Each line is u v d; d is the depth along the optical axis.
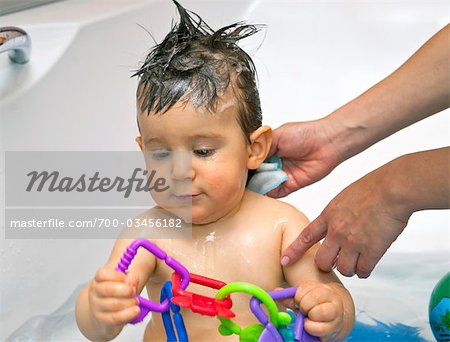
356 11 1.66
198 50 0.91
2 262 1.10
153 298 0.95
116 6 1.46
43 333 1.09
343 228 0.86
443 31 0.99
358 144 1.04
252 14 1.64
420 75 0.99
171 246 0.92
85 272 1.22
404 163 0.84
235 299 0.91
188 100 0.85
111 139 1.34
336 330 0.78
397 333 1.11
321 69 1.64
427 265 1.36
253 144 0.93
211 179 0.86
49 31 1.32
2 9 1.39
